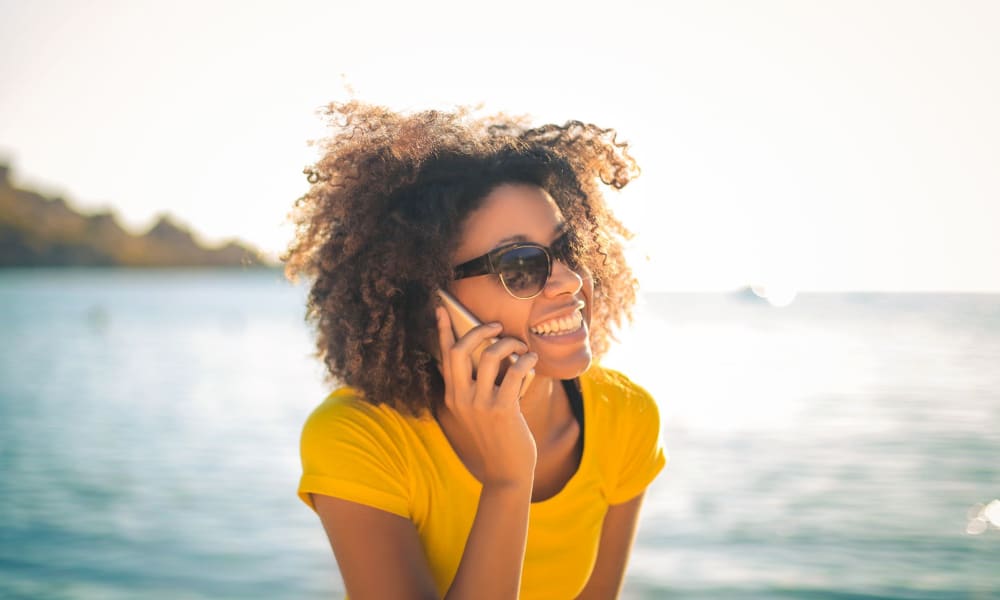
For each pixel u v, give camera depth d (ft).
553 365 6.31
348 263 6.88
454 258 6.43
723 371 65.67
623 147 7.95
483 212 6.40
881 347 78.07
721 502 29.17
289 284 7.73
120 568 24.82
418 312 6.52
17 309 241.76
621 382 7.57
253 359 97.35
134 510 31.30
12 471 38.60
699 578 22.27
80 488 35.04
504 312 6.29
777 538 25.13
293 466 38.70
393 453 6.30
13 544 27.20
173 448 43.78
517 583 5.80
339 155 7.07
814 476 31.83
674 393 54.24
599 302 7.93
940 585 21.09
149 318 197.57
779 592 21.16
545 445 6.79
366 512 5.99
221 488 34.58
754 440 38.83
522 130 7.68
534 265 6.21
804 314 148.05
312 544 26.89
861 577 21.84
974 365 60.34
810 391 52.70
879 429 39.45
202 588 23.04
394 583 5.94
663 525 26.89
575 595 6.94
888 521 26.03
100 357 101.45
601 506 7.09
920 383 52.75
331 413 6.34
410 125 6.87
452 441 6.63
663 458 7.57
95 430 49.96
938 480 30.17
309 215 7.46
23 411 58.18
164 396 64.80
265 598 22.26
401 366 6.48
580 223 6.97
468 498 6.39
